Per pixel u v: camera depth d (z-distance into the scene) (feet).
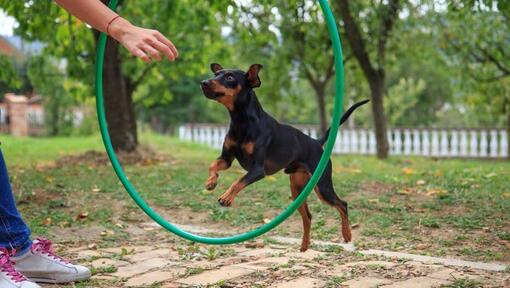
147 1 38.78
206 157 43.62
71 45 40.40
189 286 12.86
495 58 49.08
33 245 13.19
